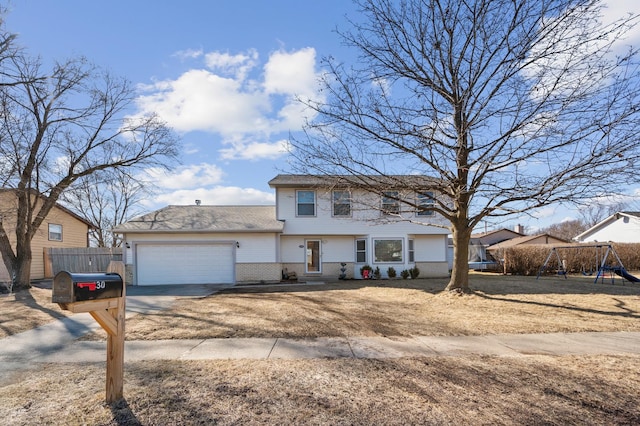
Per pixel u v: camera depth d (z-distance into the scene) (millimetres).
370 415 3674
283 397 4109
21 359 5746
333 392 4250
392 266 19594
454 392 4242
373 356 5656
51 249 19047
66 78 14695
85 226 27031
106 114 16266
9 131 13961
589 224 50969
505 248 22828
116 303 3973
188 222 18578
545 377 4723
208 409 3811
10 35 11539
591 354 5742
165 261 17812
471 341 6555
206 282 17859
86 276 3537
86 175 16500
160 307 10508
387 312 9344
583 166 8219
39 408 3885
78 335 7324
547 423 3525
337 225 19531
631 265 23125
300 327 7680
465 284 11547
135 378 4707
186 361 5438
